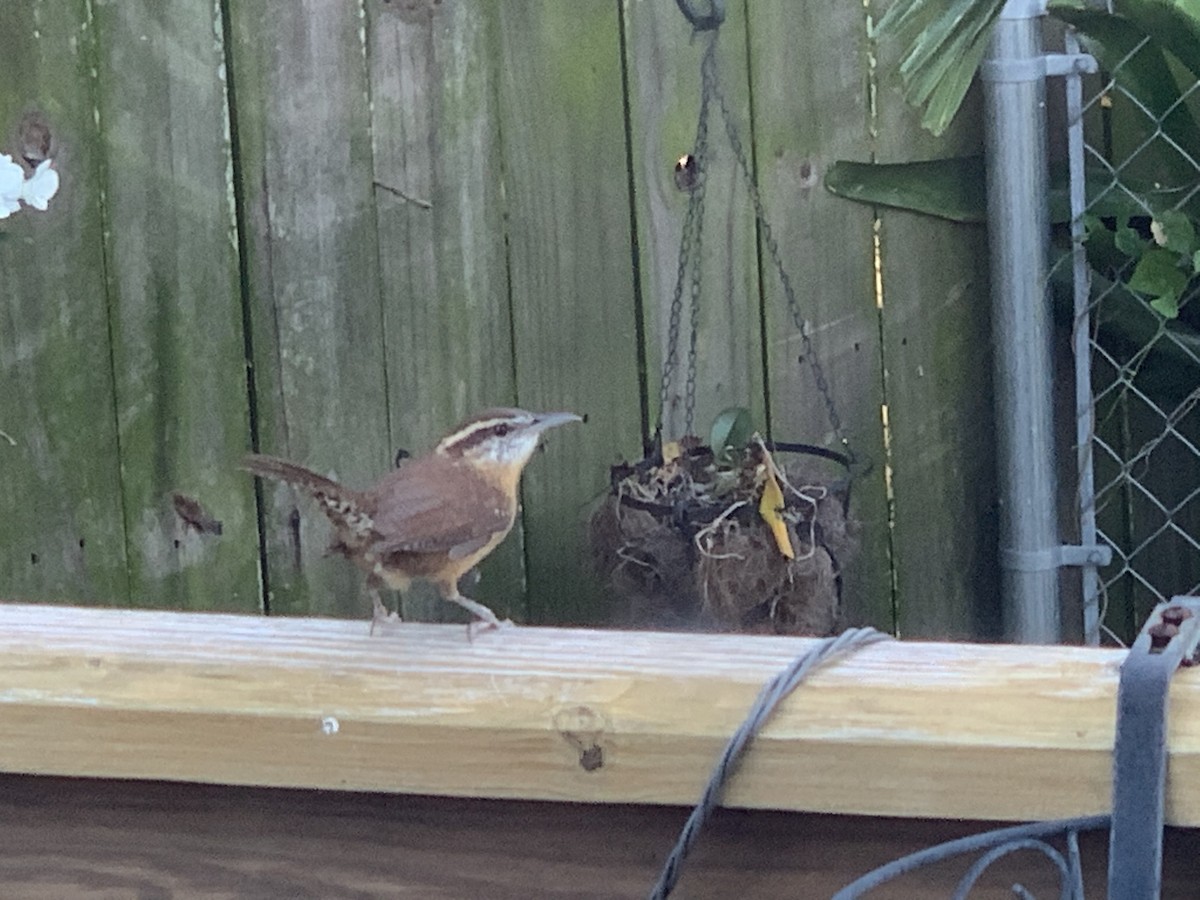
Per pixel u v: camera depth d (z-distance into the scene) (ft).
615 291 8.65
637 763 3.30
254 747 3.44
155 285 8.60
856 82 8.46
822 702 3.23
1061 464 8.63
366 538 4.96
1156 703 3.01
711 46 8.43
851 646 3.47
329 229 8.59
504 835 3.46
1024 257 8.20
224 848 3.59
